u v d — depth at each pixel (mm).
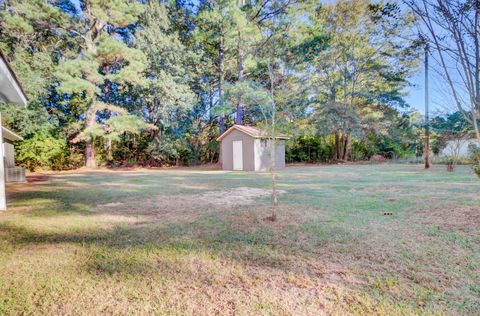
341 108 19297
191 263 2604
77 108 18938
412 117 20516
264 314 1790
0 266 2564
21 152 16062
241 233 3482
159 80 17578
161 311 1842
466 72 2830
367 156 23500
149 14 17438
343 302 1910
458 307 1828
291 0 16219
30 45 16719
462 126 12328
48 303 1952
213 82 21750
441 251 2777
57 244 3170
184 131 21188
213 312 1823
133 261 2662
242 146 16250
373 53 19406
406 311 1793
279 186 8000
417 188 6953
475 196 5527
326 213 4449
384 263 2529
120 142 21422
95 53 15625
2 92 5332
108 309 1873
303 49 15859
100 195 6777
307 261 2607
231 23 17234
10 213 4809
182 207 5195
